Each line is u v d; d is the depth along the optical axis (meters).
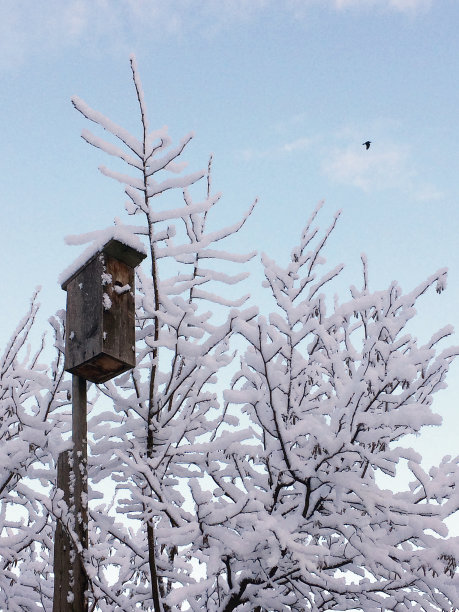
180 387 4.44
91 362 3.63
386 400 3.78
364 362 3.70
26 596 4.52
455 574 3.71
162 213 3.81
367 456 3.54
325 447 3.59
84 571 3.38
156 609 3.96
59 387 4.02
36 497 4.17
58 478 3.55
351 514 3.72
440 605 3.81
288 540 3.25
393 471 3.70
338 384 4.20
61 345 3.85
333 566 3.96
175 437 4.02
